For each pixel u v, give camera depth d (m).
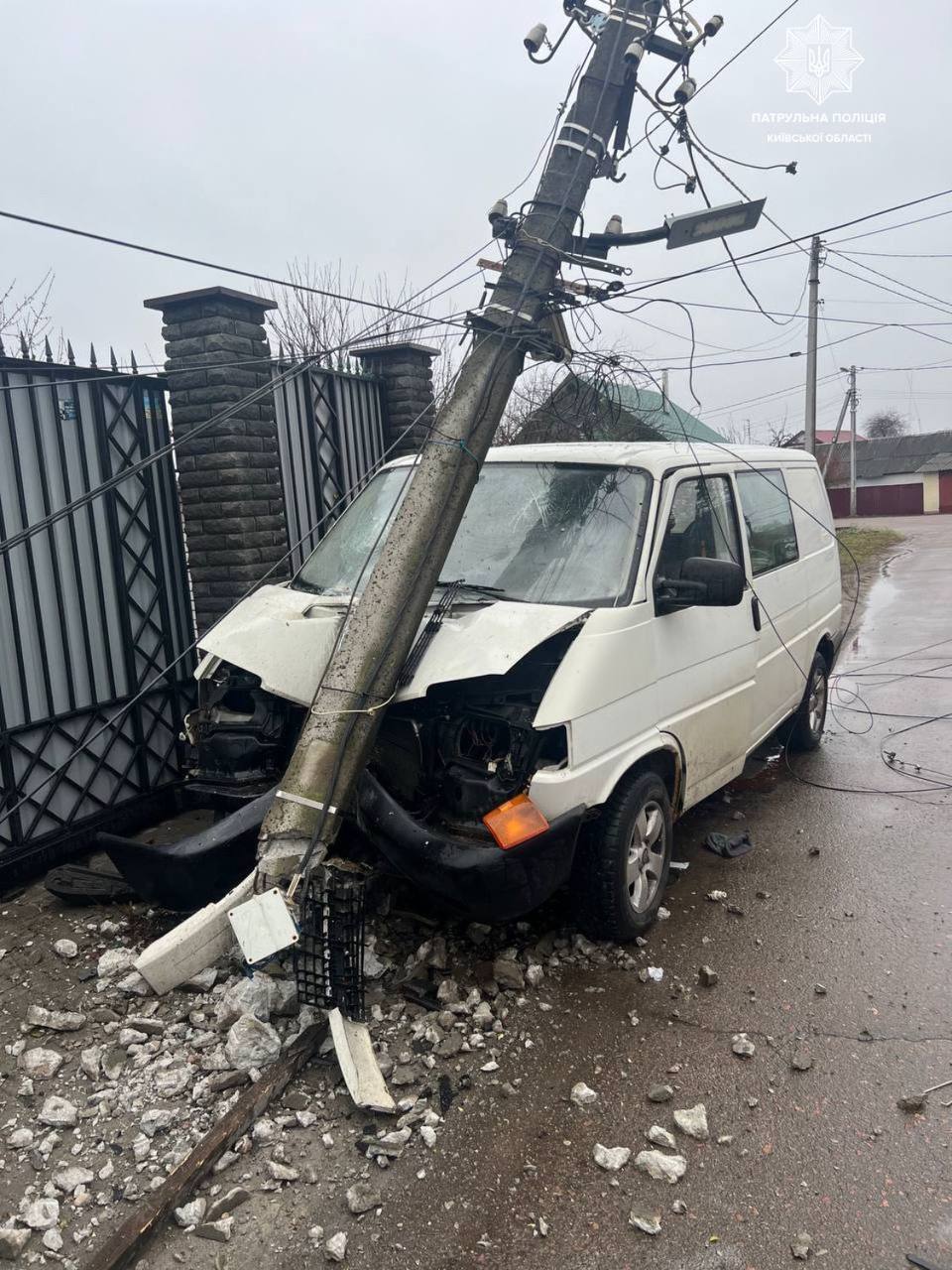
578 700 3.57
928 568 20.03
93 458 5.25
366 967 3.74
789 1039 3.39
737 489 5.30
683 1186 2.72
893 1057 3.27
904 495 59.78
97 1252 2.46
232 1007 3.42
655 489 4.38
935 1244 2.49
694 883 4.70
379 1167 2.80
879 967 3.86
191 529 5.93
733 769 5.05
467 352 4.24
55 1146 2.92
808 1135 2.91
